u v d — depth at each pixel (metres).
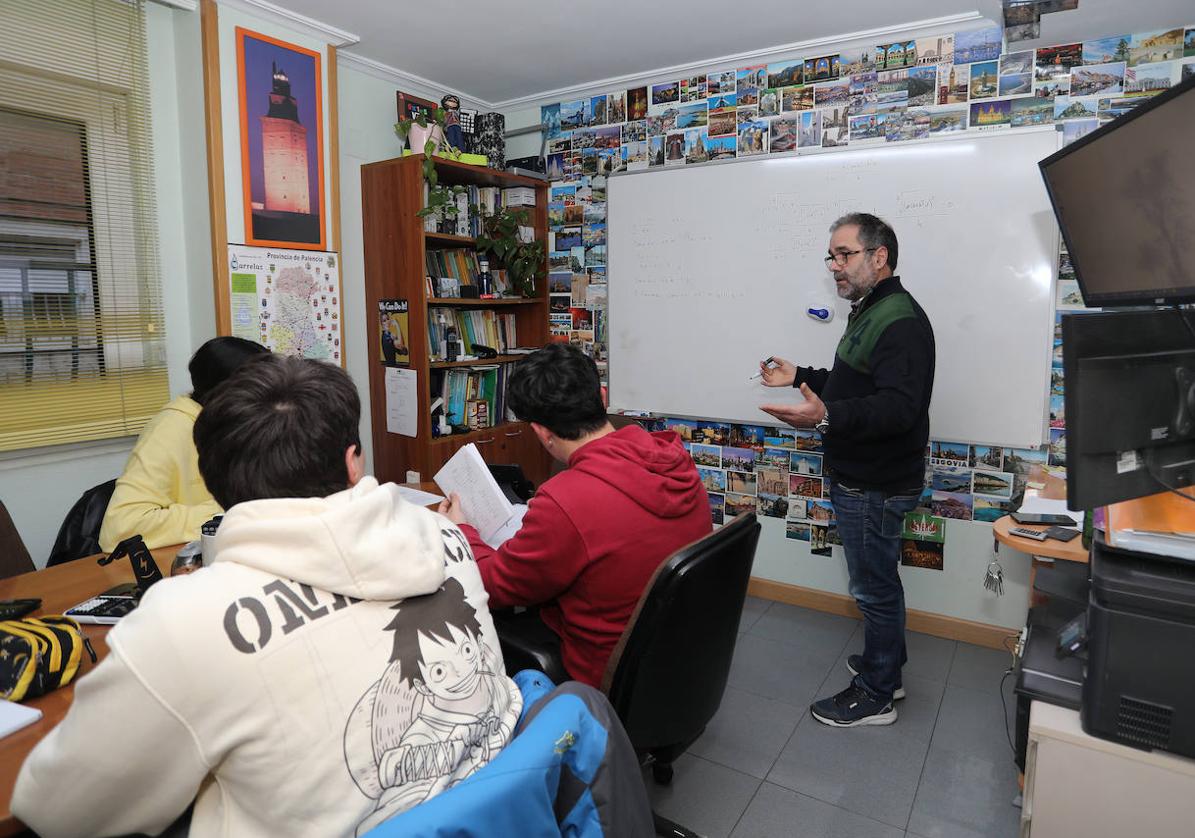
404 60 3.09
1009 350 2.61
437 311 3.23
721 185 3.10
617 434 1.46
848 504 2.15
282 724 0.65
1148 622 0.95
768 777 1.96
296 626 0.68
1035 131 2.50
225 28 2.49
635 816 0.79
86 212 2.29
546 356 1.47
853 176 2.81
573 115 3.53
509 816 0.65
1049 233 2.50
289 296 2.77
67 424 2.28
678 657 1.32
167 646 0.63
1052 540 1.93
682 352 3.29
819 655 2.67
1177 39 2.35
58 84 2.20
